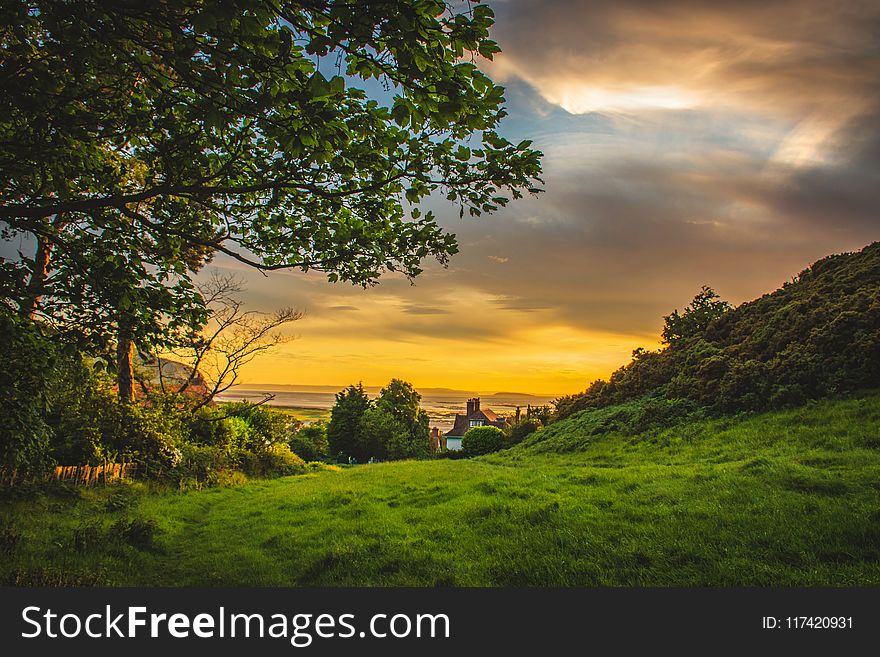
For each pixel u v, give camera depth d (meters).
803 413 17.17
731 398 20.67
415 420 70.81
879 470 10.38
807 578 5.98
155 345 7.34
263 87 4.44
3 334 6.66
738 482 10.76
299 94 4.07
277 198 6.78
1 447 9.31
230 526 12.80
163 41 5.15
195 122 6.20
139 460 19.38
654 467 15.10
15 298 6.34
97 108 5.96
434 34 4.19
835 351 19.45
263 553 9.59
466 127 5.42
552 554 7.59
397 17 3.83
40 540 9.10
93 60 4.80
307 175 6.47
